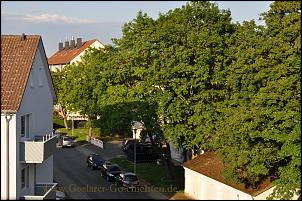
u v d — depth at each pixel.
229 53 31.48
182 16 33.16
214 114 31.03
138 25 34.03
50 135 26.92
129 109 32.75
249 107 25.52
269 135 23.70
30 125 24.73
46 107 28.09
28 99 24.11
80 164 42.75
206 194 27.78
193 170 29.34
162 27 32.41
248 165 24.53
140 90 32.34
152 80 31.67
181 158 38.62
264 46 25.55
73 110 58.12
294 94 23.81
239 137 24.33
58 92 62.25
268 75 24.84
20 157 22.66
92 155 41.75
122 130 33.78
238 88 28.39
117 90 33.75
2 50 24.09
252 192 24.34
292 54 24.09
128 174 31.08
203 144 31.02
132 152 44.47
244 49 27.97
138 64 33.38
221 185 26.34
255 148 24.25
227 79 29.70
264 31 27.77
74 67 58.41
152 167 40.66
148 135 35.78
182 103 31.67
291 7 25.73
